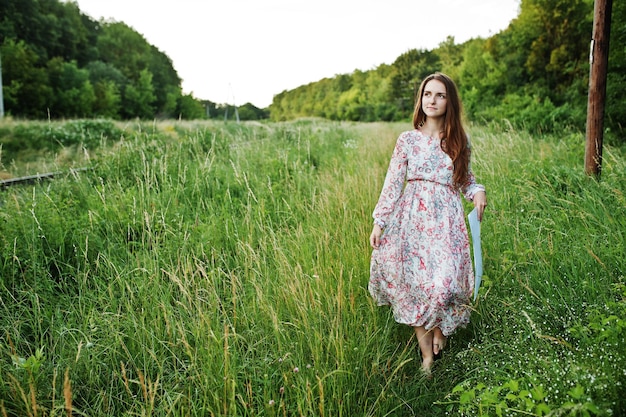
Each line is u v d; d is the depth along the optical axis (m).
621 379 1.94
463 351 2.63
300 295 2.87
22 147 11.62
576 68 18.83
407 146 2.90
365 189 5.13
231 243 4.12
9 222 3.99
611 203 4.18
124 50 75.69
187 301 3.01
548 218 4.06
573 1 19.58
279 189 5.50
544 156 6.12
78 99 42.88
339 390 2.31
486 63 26.39
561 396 2.00
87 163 6.12
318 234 3.95
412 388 2.56
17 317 3.03
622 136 9.74
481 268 2.77
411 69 52.22
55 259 3.73
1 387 2.36
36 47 50.78
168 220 4.44
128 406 2.45
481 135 8.80
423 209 2.82
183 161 6.35
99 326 2.91
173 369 2.69
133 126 13.85
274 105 153.25
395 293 2.87
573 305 2.85
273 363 2.60
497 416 2.05
